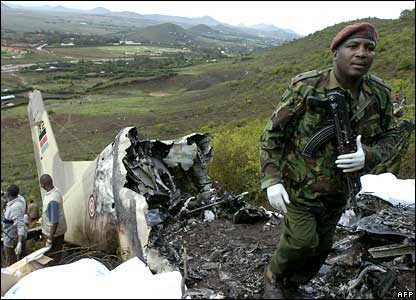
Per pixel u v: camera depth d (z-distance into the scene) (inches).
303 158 125.3
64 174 299.0
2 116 1547.7
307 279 138.6
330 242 138.1
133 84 2300.7
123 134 241.4
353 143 120.2
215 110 1304.1
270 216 229.1
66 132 1128.8
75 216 268.8
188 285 158.4
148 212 197.9
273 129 123.2
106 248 239.0
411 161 437.1
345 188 128.5
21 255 269.0
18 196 274.1
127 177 225.3
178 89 2185.0
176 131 1072.2
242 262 175.0
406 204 220.8
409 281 159.2
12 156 1080.2
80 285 133.4
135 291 133.1
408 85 933.8
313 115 120.8
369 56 115.3
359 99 122.3
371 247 180.1
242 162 399.5
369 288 147.4
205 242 197.9
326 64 1422.2
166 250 184.2
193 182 253.8
